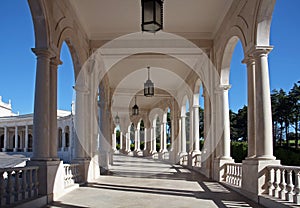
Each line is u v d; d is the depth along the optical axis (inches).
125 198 393.4
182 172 764.6
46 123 369.4
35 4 352.8
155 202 365.4
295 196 299.6
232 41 493.0
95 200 378.6
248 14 393.7
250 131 407.2
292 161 482.6
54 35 394.9
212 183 543.5
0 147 2650.1
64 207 336.8
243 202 362.3
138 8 497.0
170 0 468.4
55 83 404.8
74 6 478.0
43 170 358.9
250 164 382.6
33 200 321.4
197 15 524.4
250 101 409.4
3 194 288.5
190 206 340.5
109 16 529.0
